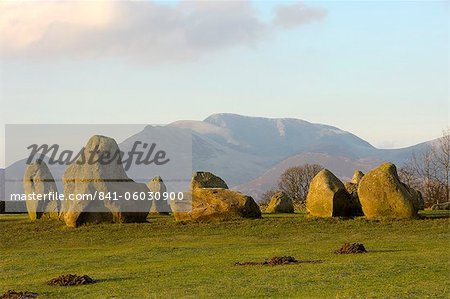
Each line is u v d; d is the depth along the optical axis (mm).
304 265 32781
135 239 48938
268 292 26547
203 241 47031
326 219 54000
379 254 36344
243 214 55719
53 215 61750
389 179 54250
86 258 39969
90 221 55094
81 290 28609
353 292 25938
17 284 31141
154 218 60906
